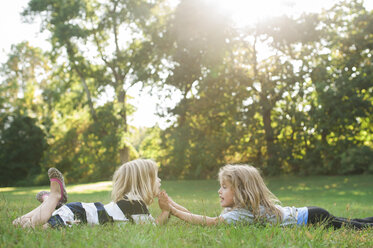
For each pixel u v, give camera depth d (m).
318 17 26.77
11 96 38.97
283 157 26.75
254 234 2.57
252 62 27.84
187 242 2.46
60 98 33.69
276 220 3.36
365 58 26.27
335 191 18.50
